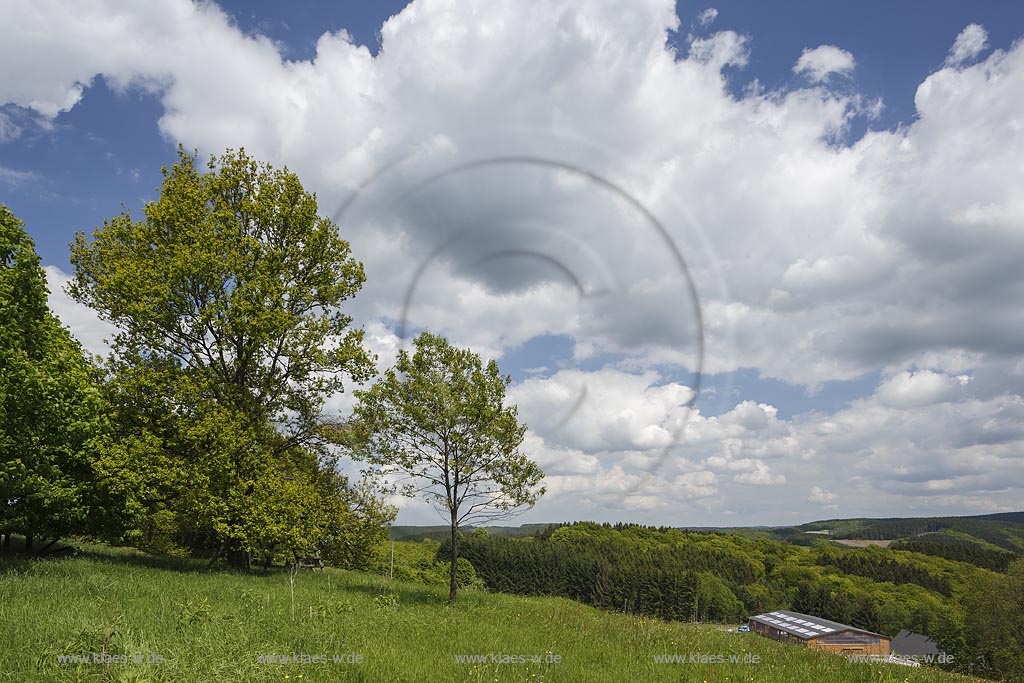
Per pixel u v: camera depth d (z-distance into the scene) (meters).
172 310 17.67
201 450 16.86
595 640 10.83
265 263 18.72
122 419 17.78
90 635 6.43
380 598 12.73
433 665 7.67
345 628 9.07
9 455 13.70
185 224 18.45
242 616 9.15
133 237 18.62
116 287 17.33
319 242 19.55
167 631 7.62
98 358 18.28
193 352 18.52
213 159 19.53
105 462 15.69
